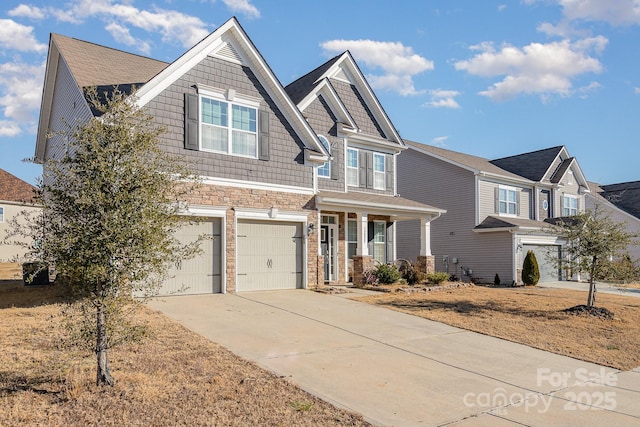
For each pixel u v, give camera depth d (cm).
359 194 1933
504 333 1111
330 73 1992
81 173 604
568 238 1455
